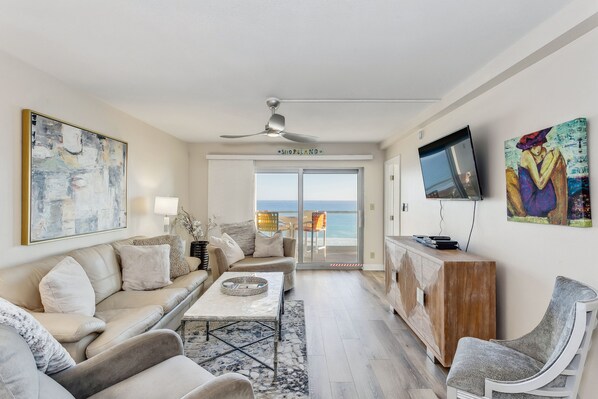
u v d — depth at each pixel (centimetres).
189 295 324
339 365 249
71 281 219
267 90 294
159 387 143
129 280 302
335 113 371
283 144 575
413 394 212
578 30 167
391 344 284
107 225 330
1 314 107
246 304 247
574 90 179
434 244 292
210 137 518
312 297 417
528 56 197
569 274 183
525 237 218
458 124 311
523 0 161
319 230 592
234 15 174
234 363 250
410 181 445
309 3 163
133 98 317
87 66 242
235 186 568
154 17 177
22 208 231
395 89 292
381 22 181
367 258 575
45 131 249
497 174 249
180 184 539
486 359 171
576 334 137
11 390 92
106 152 328
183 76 261
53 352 129
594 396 160
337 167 579
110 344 190
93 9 169
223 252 404
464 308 233
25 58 228
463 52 218
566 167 179
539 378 144
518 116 225
